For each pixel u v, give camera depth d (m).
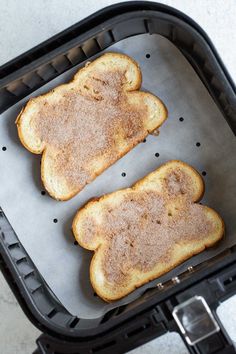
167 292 0.38
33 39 0.49
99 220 0.45
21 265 0.42
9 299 0.49
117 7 0.41
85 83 0.45
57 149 0.45
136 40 0.45
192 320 0.36
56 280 0.45
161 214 0.45
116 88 0.45
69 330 0.38
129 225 0.45
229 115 0.43
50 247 0.45
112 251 0.45
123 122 0.45
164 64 0.45
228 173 0.45
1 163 0.45
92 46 0.44
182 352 0.47
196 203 0.45
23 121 0.45
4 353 0.49
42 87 0.46
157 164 0.45
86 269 0.45
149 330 0.37
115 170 0.46
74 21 0.49
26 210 0.45
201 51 0.41
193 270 0.43
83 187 0.45
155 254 0.44
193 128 0.45
